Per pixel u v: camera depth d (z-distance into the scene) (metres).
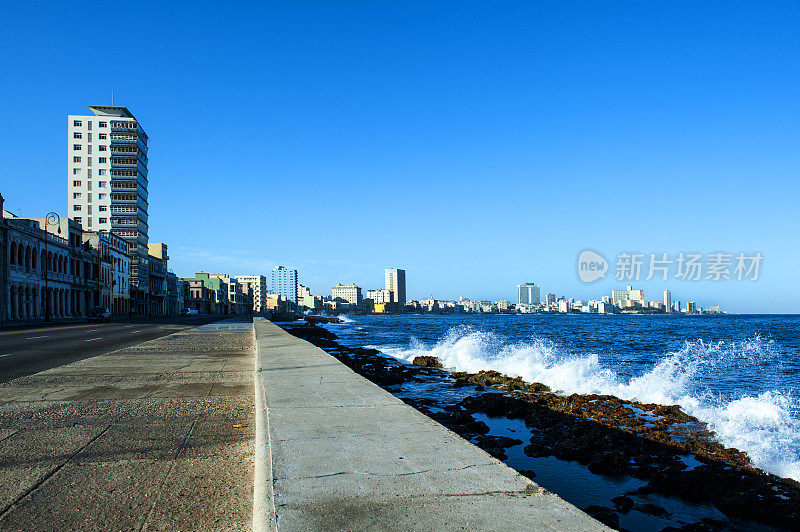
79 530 3.12
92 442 5.17
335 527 2.27
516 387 14.62
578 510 2.47
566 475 6.61
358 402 5.41
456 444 3.67
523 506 2.52
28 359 13.86
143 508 3.46
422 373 18.16
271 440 3.78
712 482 6.27
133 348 17.58
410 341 41.00
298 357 11.04
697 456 7.54
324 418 4.58
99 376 10.24
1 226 52.06
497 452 7.60
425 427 4.22
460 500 2.60
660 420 10.02
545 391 14.01
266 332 24.02
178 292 147.75
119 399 7.66
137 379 9.82
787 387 15.33
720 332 57.09
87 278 77.94
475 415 10.66
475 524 2.30
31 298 58.91
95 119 109.38
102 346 18.69
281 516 2.39
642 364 22.08
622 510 5.45
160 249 135.75
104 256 85.81
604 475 6.61
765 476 6.70
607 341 39.50
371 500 2.59
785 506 5.55
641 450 7.76
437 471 3.05
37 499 3.61
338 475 2.97
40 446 5.01
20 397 7.84
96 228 108.44
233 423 6.06
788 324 88.19
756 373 18.59
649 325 80.69
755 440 8.42
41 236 61.72
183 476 4.12
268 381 7.10
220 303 196.00
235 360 13.48
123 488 3.84
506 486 2.80
